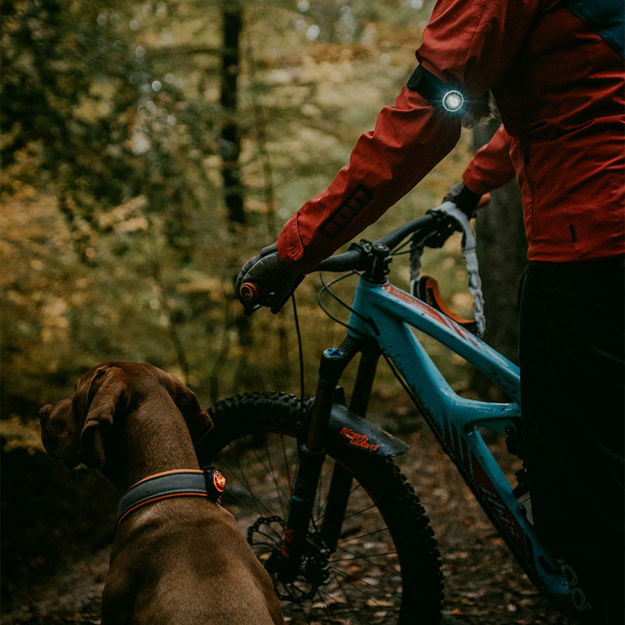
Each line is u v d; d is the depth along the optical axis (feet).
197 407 6.00
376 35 25.90
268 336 25.13
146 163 18.15
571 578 5.50
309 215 5.22
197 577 4.72
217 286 24.93
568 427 5.03
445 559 9.86
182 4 25.81
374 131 4.99
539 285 5.05
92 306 24.30
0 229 20.95
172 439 5.49
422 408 6.59
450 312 6.88
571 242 4.81
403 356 6.55
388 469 6.63
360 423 6.67
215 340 26.76
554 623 7.75
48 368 23.21
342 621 7.80
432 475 13.52
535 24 4.70
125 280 23.71
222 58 26.35
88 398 5.48
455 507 11.91
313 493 6.72
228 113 21.20
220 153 19.45
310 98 26.43
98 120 17.72
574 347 4.89
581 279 4.81
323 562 6.89
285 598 7.05
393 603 8.18
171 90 18.29
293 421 6.95
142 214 19.75
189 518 5.12
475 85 4.74
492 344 15.56
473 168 7.11
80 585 11.69
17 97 16.63
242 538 5.28
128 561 4.98
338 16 28.07
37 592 13.50
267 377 24.27
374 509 11.44
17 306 22.15
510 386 6.09
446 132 4.89
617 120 4.64
